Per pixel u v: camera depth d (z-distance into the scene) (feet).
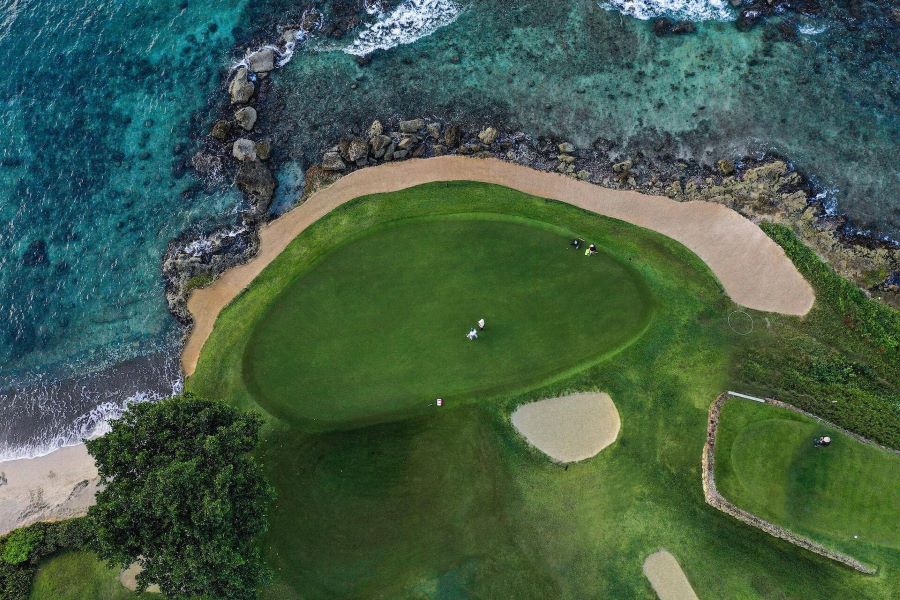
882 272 118.52
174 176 137.80
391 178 129.29
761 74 132.67
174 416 94.48
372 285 117.39
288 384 112.06
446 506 105.60
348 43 141.59
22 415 128.36
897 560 94.84
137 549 88.99
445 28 141.38
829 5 136.46
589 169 128.77
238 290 124.88
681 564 99.45
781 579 97.19
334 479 107.76
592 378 108.99
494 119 133.80
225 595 92.53
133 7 149.59
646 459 104.78
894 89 130.11
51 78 147.74
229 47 144.05
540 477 105.29
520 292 114.62
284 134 136.26
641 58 135.74
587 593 99.76
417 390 109.81
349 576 103.50
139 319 129.80
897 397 107.55
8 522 118.52
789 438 101.19
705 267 116.98
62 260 136.46
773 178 125.59
